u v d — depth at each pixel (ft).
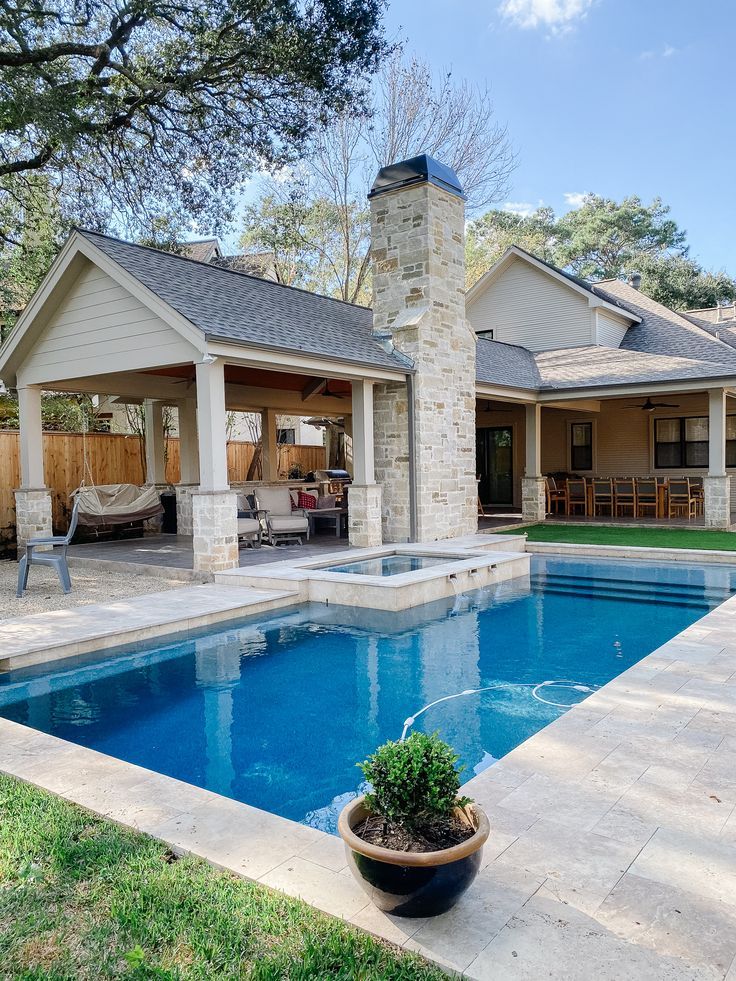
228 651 20.47
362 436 35.70
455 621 23.77
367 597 25.07
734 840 8.59
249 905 7.27
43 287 32.07
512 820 9.11
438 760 7.45
